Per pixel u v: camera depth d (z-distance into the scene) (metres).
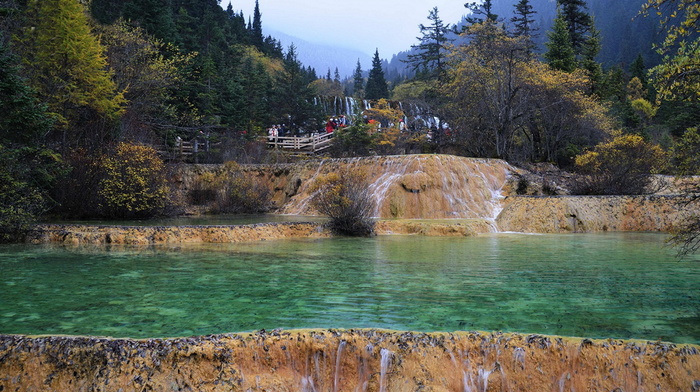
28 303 6.07
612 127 34.03
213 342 4.25
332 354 4.38
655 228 16.98
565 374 4.17
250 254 10.61
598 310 5.68
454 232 15.30
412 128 40.59
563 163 30.52
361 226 14.96
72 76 19.50
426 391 4.15
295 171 25.81
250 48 79.56
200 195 24.83
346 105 54.16
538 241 13.52
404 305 5.94
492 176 22.67
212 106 34.66
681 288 6.97
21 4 19.27
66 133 19.59
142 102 26.41
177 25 43.50
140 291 6.78
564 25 38.66
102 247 11.64
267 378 4.23
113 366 4.07
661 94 7.38
